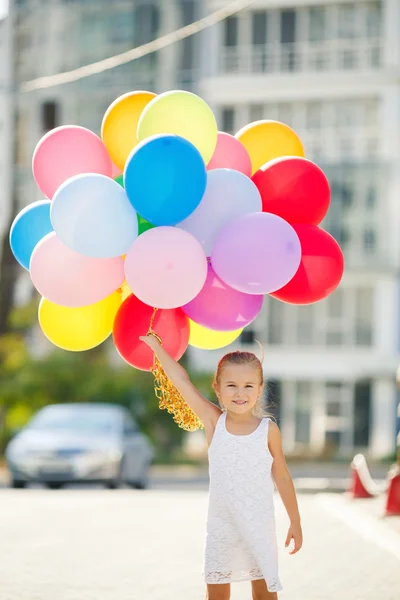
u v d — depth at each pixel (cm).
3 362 3512
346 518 1391
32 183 4231
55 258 717
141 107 756
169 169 653
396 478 1375
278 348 4084
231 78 4100
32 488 2219
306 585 881
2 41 4281
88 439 2133
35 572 949
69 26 4212
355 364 4009
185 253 670
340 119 4050
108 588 869
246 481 635
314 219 744
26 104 4241
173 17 4125
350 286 4062
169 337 721
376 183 4028
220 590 641
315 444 3878
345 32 4066
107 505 1591
